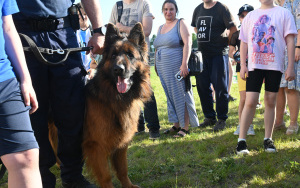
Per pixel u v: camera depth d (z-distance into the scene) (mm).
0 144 1713
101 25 3158
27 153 1771
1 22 1755
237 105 8164
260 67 4004
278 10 4062
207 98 6164
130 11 5199
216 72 5742
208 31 5793
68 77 2863
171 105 5633
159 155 4410
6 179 3781
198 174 3645
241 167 3623
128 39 3477
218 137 5125
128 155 4586
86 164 3168
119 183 3609
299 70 4598
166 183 3436
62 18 2814
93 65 5328
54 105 2932
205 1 5805
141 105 3500
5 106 1707
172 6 5301
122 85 3064
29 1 2500
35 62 2654
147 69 3555
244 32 4324
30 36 2604
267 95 4117
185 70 5148
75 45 2973
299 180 3203
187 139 5121
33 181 1780
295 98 4836
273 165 3658
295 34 4043
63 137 3025
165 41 5305
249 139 4766
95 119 3037
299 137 4613
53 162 2992
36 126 2791
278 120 5195
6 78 1726
